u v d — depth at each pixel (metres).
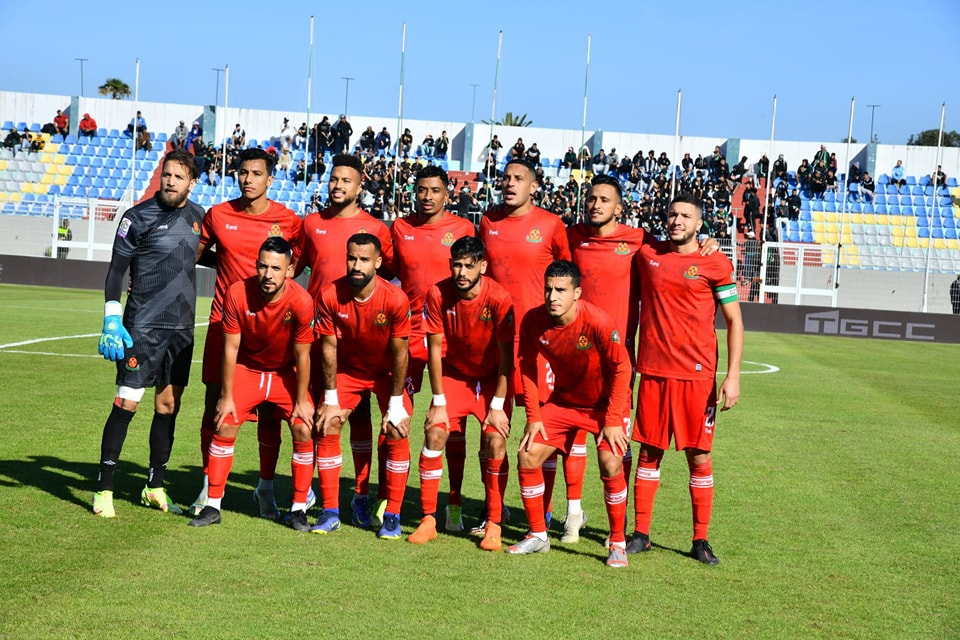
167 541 5.27
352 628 4.07
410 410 6.39
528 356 5.43
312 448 5.81
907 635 4.30
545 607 4.47
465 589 4.68
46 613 4.08
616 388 5.33
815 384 14.21
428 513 5.73
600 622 4.29
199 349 14.96
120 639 3.84
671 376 5.46
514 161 6.23
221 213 6.25
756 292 27.78
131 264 6.05
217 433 5.68
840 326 26.09
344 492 6.95
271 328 5.60
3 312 19.11
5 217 30.23
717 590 4.85
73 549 5.00
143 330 5.85
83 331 16.34
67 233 30.41
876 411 11.64
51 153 36.62
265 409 5.98
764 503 6.75
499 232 6.30
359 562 5.07
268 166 6.22
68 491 6.26
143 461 7.36
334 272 6.29
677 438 5.47
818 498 6.95
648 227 30.38
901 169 36.41
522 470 5.44
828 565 5.34
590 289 6.05
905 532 6.09
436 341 5.66
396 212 29.62
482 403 5.88
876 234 34.78
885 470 8.05
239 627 4.02
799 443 9.19
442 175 6.25
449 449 6.03
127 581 4.54
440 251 6.29
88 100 37.88
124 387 5.80
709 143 37.34
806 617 4.48
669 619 4.38
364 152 35.84
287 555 5.13
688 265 5.44
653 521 6.27
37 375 11.24
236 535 5.50
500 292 5.59
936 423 10.85
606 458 5.28
